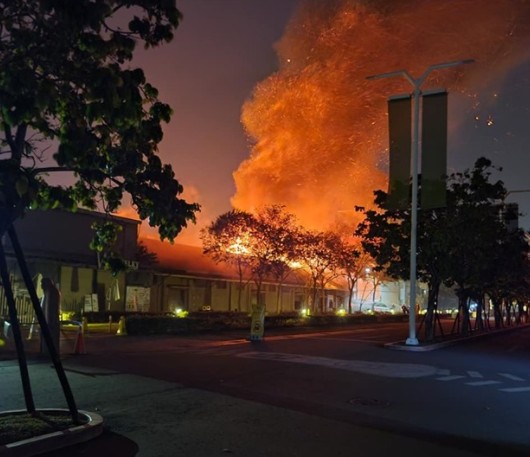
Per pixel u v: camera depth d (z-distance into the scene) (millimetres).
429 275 24250
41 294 22875
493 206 24688
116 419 8016
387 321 44969
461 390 11180
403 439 7312
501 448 7062
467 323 28922
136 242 32312
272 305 45062
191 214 6812
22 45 5680
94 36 5625
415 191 20656
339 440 7164
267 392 10336
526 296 46812
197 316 29531
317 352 17641
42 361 13828
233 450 6621
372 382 11859
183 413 8453
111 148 6594
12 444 6031
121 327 22188
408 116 20562
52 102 5207
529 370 14930
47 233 27156
